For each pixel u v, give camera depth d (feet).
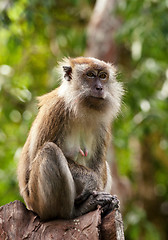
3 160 55.88
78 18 63.26
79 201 27.17
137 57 54.13
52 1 51.93
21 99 53.78
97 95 28.89
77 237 23.59
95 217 23.58
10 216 25.30
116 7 54.75
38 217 26.17
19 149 51.62
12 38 50.60
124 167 68.13
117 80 31.96
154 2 51.93
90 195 26.86
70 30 61.57
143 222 58.18
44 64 62.85
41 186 26.71
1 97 54.49
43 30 60.13
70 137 29.01
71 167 27.68
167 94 58.65
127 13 51.75
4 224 25.12
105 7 56.54
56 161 26.73
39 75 62.49
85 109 28.99
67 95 28.81
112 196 26.05
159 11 49.06
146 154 70.18
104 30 55.93
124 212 57.21
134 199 68.18
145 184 70.69
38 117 29.53
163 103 56.80
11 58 59.52
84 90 29.04
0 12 48.85
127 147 59.06
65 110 28.53
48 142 27.40
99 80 29.58
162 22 48.96
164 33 48.83
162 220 72.84
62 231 24.30
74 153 29.12
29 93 54.08
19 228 25.04
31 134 29.45
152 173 70.95
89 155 30.37
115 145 55.93
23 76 59.41
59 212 26.71
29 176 28.50
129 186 61.87
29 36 59.67
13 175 52.11
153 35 49.60
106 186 30.81
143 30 49.98
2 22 47.55
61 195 26.58
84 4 63.77
